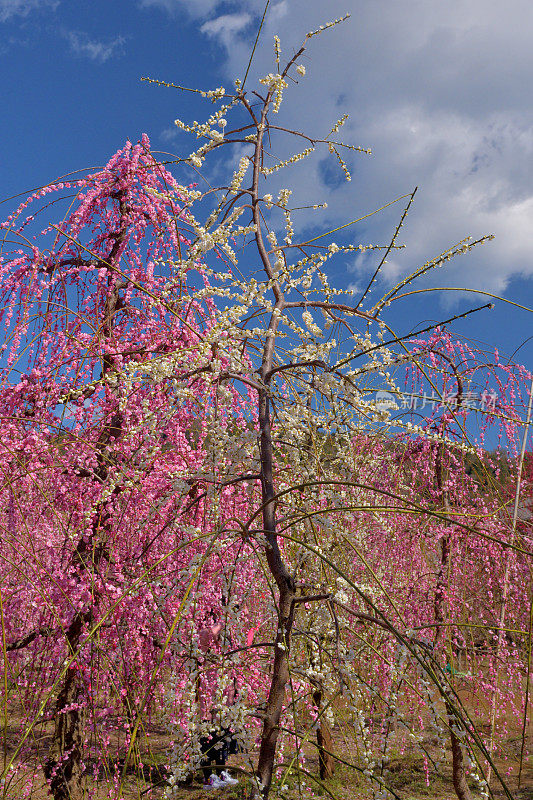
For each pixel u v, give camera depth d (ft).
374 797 5.34
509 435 14.44
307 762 14.75
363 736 5.49
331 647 6.47
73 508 10.91
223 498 9.53
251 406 10.30
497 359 14.75
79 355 11.59
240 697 6.25
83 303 13.09
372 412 7.15
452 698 5.60
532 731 16.20
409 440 13.33
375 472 10.49
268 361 7.47
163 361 7.13
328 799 10.48
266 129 9.24
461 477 14.10
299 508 7.45
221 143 8.69
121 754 11.32
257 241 7.93
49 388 11.15
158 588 9.25
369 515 10.46
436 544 15.62
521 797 13.42
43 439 10.69
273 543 6.57
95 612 10.41
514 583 13.61
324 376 6.85
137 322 13.23
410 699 9.68
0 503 11.02
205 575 8.20
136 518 10.41
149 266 12.57
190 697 5.87
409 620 13.74
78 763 10.30
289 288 8.00
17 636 12.17
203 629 8.60
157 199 13.17
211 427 7.23
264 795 5.39
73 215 12.74
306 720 8.99
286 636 6.26
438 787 14.08
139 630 10.44
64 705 10.30
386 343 6.59
